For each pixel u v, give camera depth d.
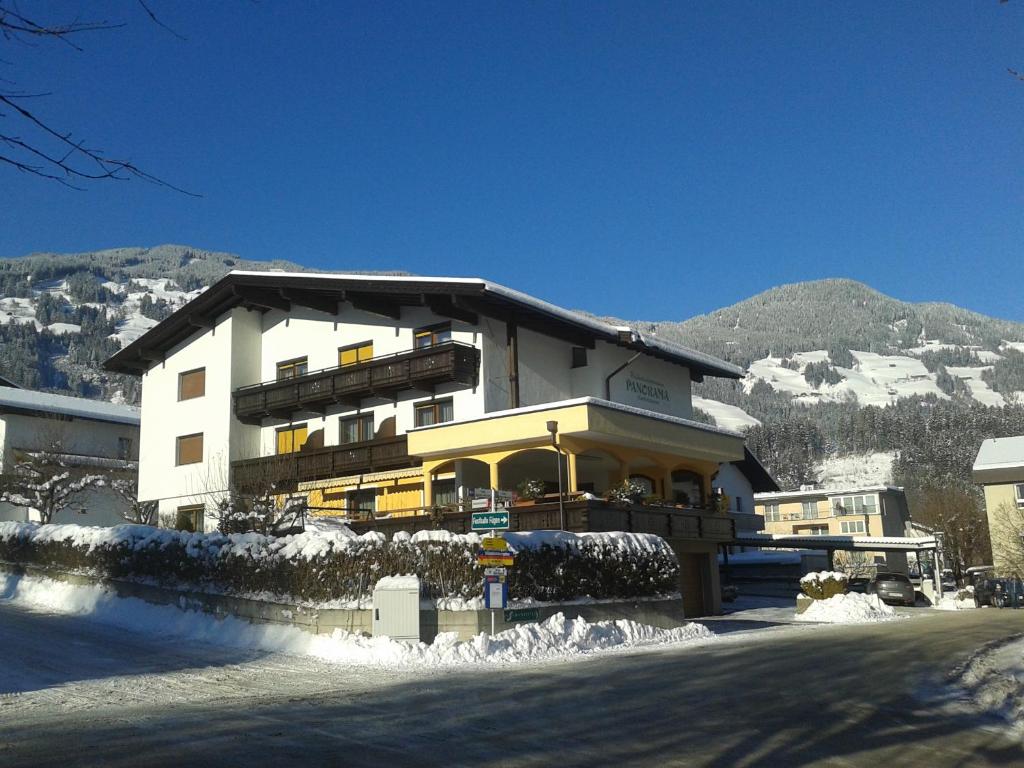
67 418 47.53
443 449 30.30
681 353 38.56
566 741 10.11
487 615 19.42
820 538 46.56
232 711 11.96
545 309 31.64
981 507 74.38
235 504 30.45
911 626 27.53
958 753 10.16
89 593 25.09
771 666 16.89
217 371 39.12
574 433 28.25
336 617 19.66
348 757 9.12
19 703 12.88
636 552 24.47
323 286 34.03
